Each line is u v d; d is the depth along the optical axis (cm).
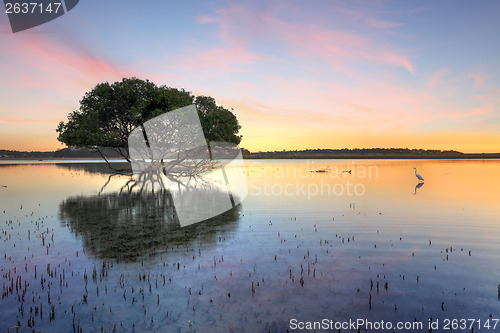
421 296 730
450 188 2966
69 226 1413
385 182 3531
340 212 1775
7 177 4325
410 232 1324
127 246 1102
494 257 1002
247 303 688
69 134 3325
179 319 618
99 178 4247
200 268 894
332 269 895
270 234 1287
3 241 1152
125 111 3597
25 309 653
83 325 593
